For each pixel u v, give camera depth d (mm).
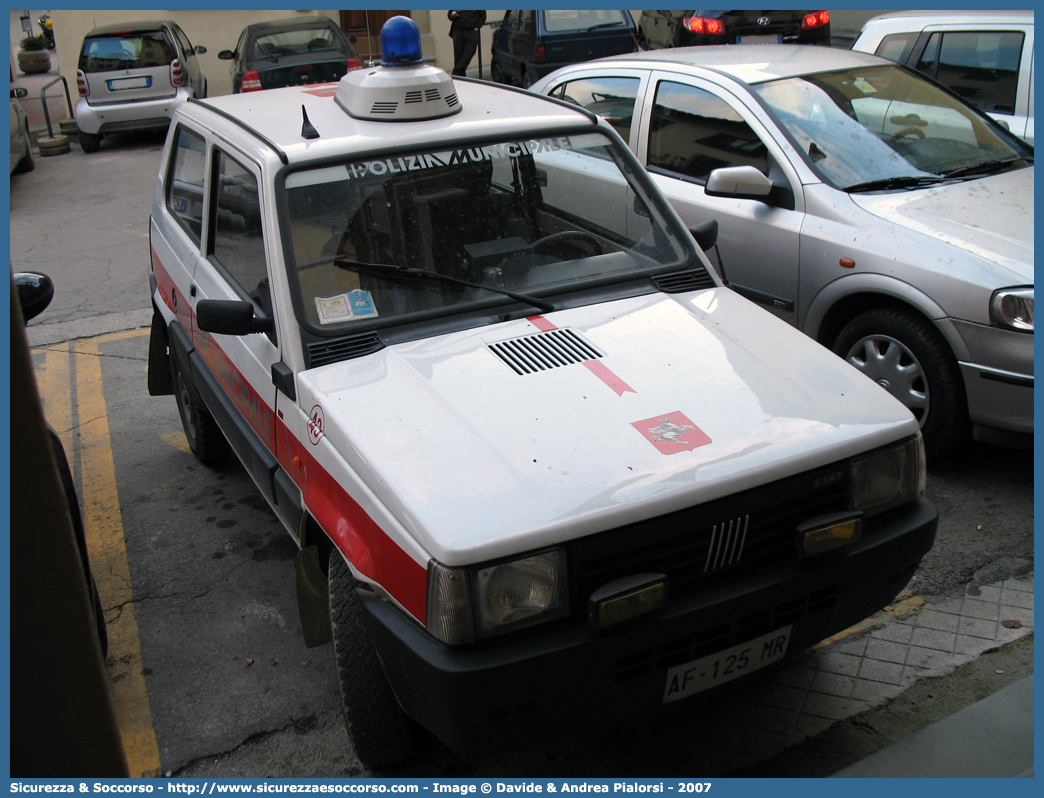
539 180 3348
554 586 2148
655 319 3021
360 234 3029
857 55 5332
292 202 2996
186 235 4191
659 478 2266
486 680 2078
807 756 2729
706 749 2777
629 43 12625
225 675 3221
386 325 2900
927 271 3914
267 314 3021
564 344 2836
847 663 3121
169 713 3039
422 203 3141
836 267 4262
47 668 1420
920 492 2658
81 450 5055
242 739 2912
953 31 6691
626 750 2793
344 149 3129
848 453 2455
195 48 15812
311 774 2764
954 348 3871
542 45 12484
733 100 4875
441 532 2107
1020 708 2857
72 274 8234
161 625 3510
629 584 2156
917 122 4867
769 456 2357
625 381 2652
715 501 2289
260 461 3209
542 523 2129
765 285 4688
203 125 3902
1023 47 6312
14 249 9109
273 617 3529
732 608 2301
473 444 2387
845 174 4516
